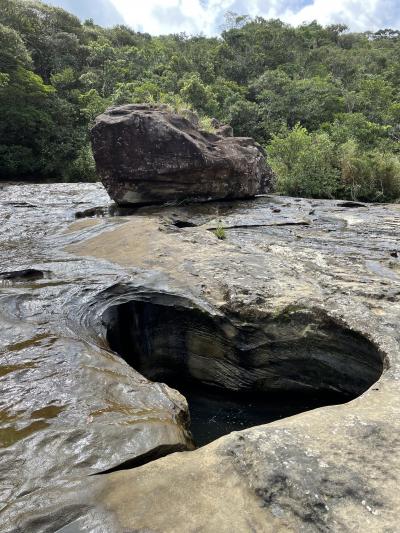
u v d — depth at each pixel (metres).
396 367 4.39
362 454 3.04
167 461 3.21
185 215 11.55
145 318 6.45
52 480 3.12
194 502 2.79
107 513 2.77
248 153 14.08
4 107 28.25
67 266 7.52
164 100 31.88
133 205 12.55
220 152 12.89
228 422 5.88
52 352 4.93
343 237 9.45
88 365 4.75
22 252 8.67
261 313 5.83
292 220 10.98
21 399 4.11
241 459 3.04
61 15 46.03
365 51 56.69
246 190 13.65
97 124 11.85
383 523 2.52
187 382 6.75
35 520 2.74
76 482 3.07
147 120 11.71
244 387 6.30
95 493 2.94
